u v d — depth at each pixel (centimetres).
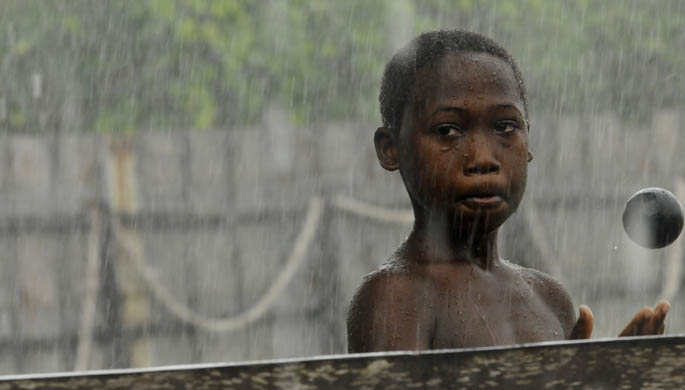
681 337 280
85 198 2005
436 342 374
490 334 380
